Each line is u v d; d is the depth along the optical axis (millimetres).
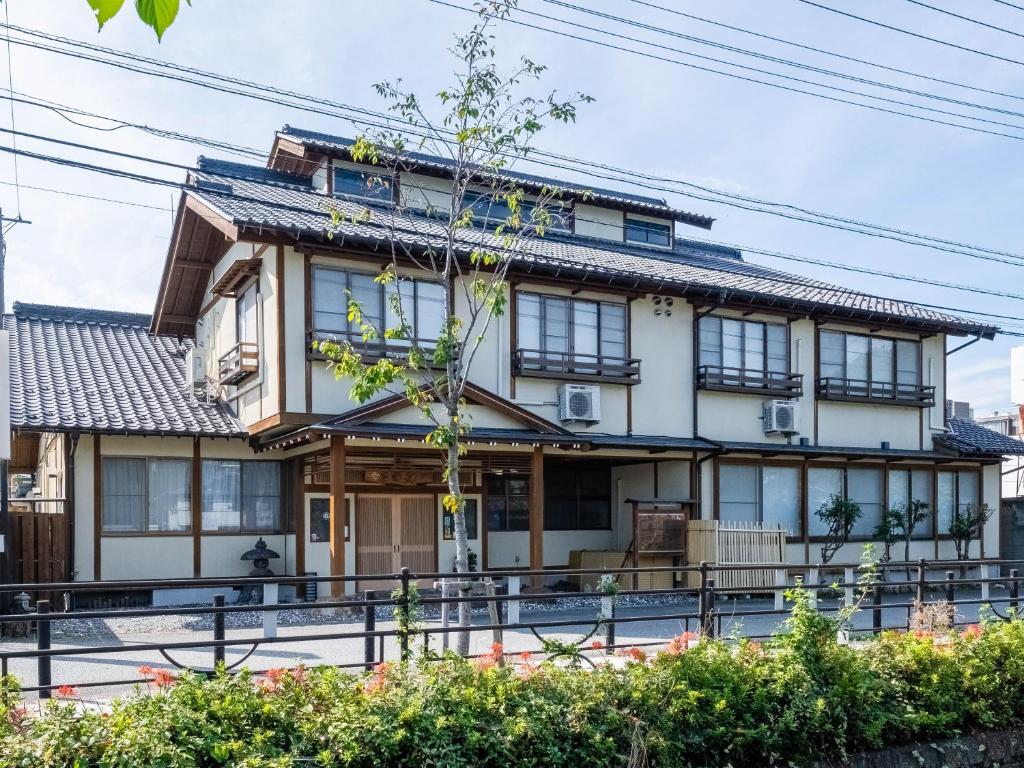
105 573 15023
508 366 16641
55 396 15258
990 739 8227
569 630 12625
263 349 15305
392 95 9609
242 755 5355
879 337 21219
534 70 9359
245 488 16531
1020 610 12461
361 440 14680
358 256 15016
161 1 2098
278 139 19500
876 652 8547
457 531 8836
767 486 19391
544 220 10000
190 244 17984
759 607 16078
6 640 11812
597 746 6324
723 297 18266
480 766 5938
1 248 14875
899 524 20047
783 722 7117
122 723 5398
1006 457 22047
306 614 14125
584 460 19469
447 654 7078
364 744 5723
